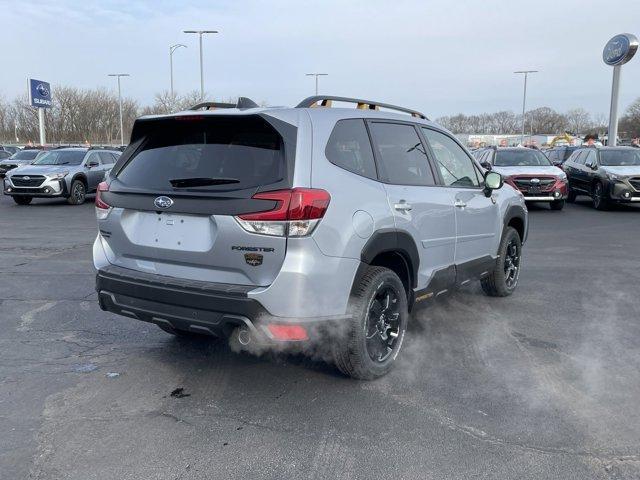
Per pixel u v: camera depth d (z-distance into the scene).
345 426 3.47
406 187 4.29
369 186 3.87
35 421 3.53
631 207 16.86
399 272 4.39
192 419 3.57
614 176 15.32
